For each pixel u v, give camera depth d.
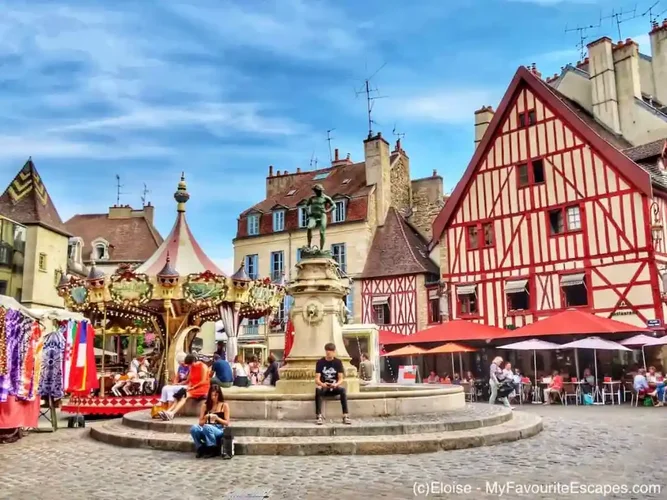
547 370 22.84
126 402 14.82
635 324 20.91
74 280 16.25
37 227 28.62
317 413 8.96
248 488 5.82
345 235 30.48
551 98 23.95
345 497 5.45
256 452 7.82
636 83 25.19
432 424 8.72
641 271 21.05
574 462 7.13
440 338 22.48
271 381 15.30
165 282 15.71
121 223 38.28
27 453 8.41
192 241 18.27
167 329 16.72
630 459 7.36
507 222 24.81
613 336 20.62
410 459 7.41
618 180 21.94
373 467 6.88
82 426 12.23
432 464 7.04
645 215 21.12
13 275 27.66
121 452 8.27
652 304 20.64
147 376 16.77
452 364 23.62
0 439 9.55
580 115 24.70
